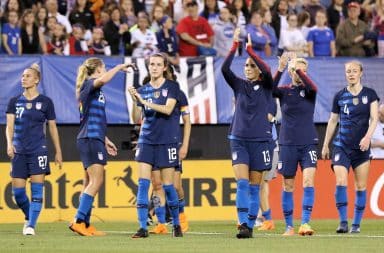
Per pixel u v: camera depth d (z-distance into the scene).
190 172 49.34
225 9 55.59
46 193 47.91
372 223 45.72
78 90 36.06
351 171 49.97
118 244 31.19
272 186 49.72
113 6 54.81
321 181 50.25
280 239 33.62
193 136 49.91
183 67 49.78
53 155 48.44
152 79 33.81
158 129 33.56
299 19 56.94
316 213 50.09
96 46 53.78
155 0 55.50
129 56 50.78
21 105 36.78
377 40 56.88
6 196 47.53
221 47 55.50
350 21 56.16
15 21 52.12
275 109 40.94
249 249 29.12
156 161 33.84
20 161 36.84
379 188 50.31
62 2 56.78
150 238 33.94
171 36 53.31
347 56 55.34
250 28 54.53
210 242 31.97
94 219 48.31
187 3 53.88
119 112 48.78
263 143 33.38
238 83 33.53
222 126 50.22
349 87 38.06
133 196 48.97
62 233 37.53
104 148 35.88
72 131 48.75
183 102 34.66
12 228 42.44
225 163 49.91
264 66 32.97
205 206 49.44
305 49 56.12
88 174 36.53
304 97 36.75
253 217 34.12
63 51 53.22
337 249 29.33
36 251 28.52
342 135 38.09
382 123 50.41
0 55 47.91
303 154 36.84
